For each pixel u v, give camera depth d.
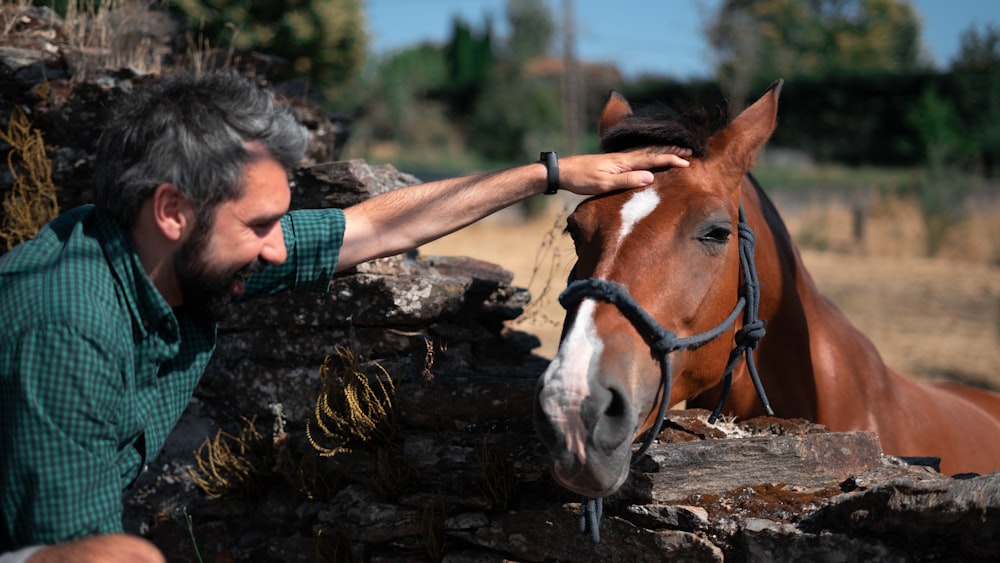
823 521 2.03
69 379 1.52
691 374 2.25
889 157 34.41
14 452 1.51
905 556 1.87
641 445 2.15
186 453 3.10
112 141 1.69
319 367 2.86
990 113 31.55
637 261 2.10
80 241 1.68
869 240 17.58
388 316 2.71
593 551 2.29
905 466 2.29
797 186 25.61
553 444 1.86
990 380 7.32
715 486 2.20
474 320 3.05
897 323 10.07
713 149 2.38
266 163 1.74
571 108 31.86
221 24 8.36
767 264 2.64
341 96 12.54
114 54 3.86
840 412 3.00
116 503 1.63
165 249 1.74
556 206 19.75
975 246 16.95
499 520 2.44
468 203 2.43
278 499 2.94
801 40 48.31
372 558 2.69
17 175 3.40
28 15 3.75
